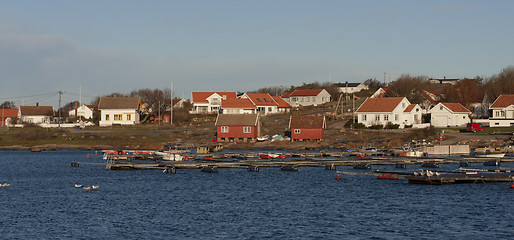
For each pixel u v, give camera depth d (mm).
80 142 138500
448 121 146875
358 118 149000
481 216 54125
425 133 128500
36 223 51719
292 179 80062
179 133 147125
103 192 69125
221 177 82688
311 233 48125
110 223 51844
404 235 47438
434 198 63594
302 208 58594
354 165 95312
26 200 63562
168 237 46906
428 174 74750
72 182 78438
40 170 93562
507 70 174000
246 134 136625
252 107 181125
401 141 124812
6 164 103438
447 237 46719
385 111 144000
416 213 55781
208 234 47844
